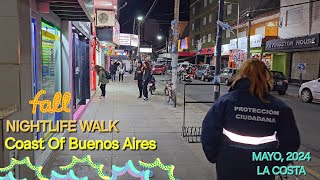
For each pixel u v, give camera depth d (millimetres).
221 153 2619
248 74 2635
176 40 13164
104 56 32312
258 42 32125
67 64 8164
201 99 16922
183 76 29156
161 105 13039
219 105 2615
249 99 2572
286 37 30562
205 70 33281
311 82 16141
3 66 3824
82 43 12883
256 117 2537
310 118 11398
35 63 5496
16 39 3803
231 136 2559
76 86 11047
